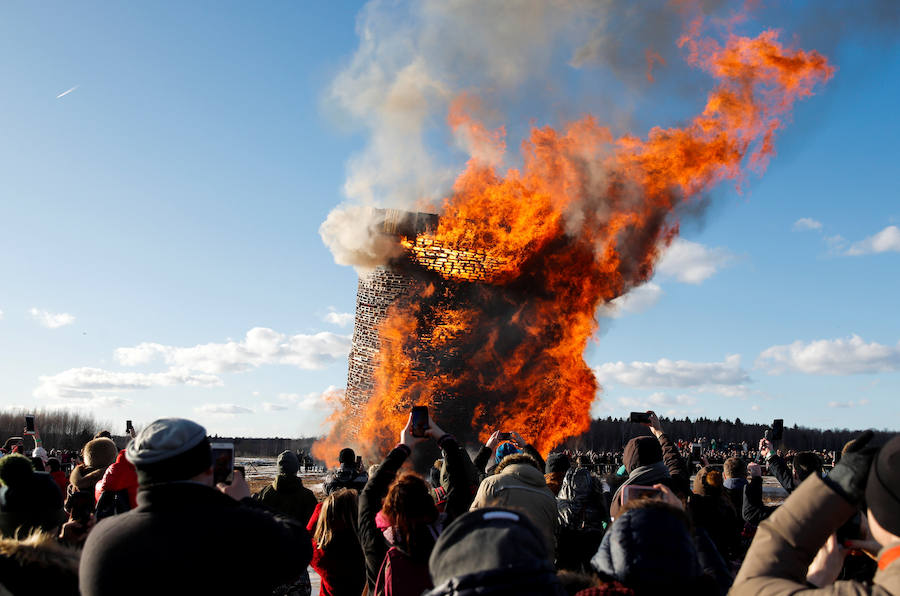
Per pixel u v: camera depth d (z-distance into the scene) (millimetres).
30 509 5504
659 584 2955
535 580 2600
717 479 7797
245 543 3699
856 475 2982
